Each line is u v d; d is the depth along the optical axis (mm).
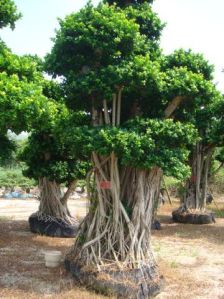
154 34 9750
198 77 8641
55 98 11719
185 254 11852
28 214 19609
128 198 8844
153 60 9180
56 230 13711
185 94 8680
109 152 8188
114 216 8625
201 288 8789
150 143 8016
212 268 10484
